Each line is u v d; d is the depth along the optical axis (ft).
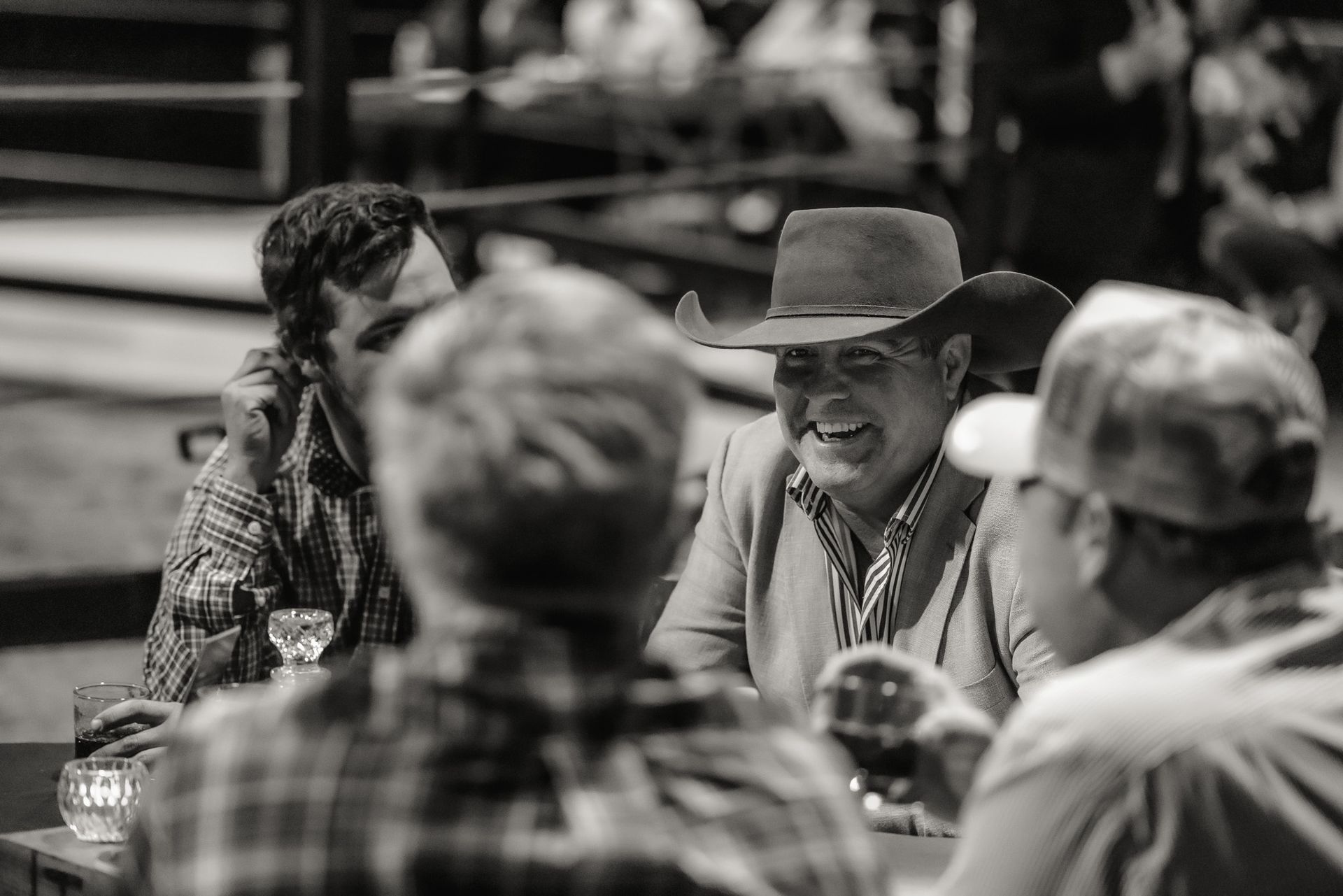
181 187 41.19
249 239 45.16
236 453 11.10
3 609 16.05
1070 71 30.17
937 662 10.72
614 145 38.22
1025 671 10.30
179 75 45.52
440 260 11.03
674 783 4.99
